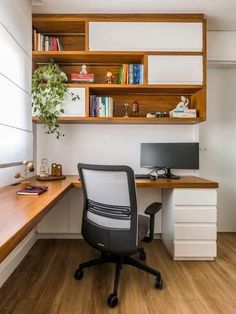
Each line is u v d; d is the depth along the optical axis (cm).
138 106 276
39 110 251
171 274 206
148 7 237
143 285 190
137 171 289
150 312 158
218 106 308
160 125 289
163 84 248
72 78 258
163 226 276
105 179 173
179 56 249
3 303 167
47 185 203
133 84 252
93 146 289
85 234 190
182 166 265
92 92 276
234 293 179
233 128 308
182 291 182
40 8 237
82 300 170
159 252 252
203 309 161
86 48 246
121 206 173
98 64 280
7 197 146
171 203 237
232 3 231
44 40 254
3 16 168
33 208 118
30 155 226
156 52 247
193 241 228
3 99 168
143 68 252
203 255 229
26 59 215
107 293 179
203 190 226
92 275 205
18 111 196
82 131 288
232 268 218
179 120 257
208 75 308
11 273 205
